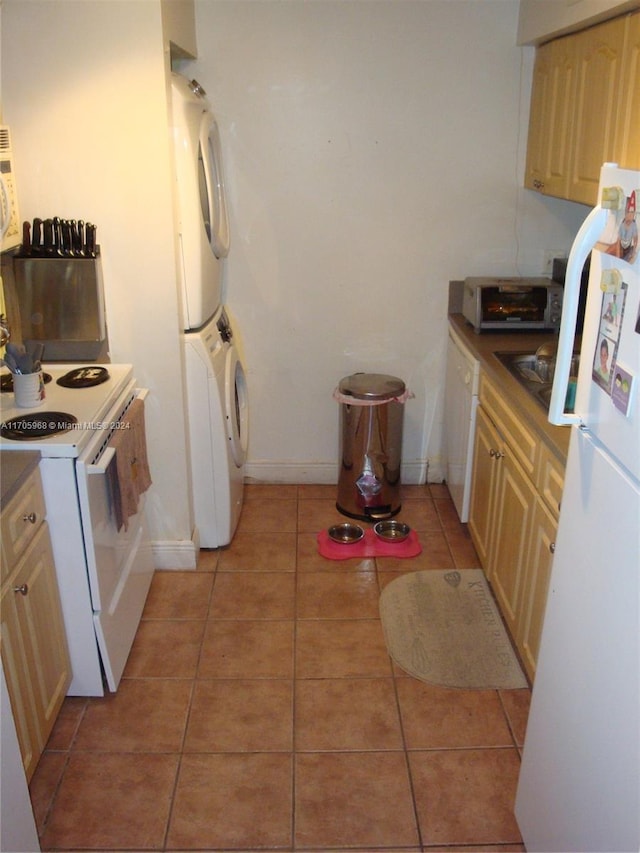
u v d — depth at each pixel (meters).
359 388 3.31
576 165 2.59
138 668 2.50
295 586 2.97
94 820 1.95
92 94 2.46
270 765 2.12
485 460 2.86
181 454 2.91
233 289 3.45
